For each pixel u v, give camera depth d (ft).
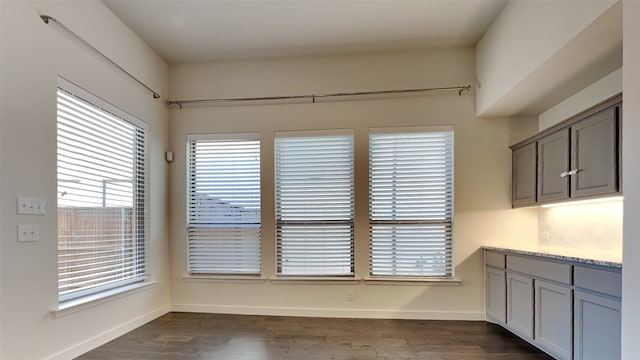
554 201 8.23
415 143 11.12
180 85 12.00
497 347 8.44
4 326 6.15
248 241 11.58
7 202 6.27
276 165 11.57
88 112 8.39
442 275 10.85
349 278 11.01
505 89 8.83
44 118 7.06
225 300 11.52
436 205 10.96
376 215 11.14
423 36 10.32
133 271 10.07
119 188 9.55
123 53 9.60
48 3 7.18
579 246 8.78
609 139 6.37
